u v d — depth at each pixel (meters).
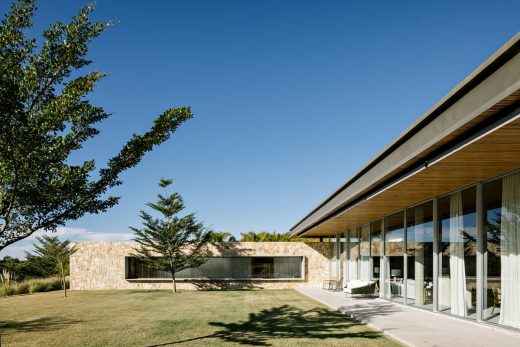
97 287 25.92
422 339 8.14
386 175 9.26
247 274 26.73
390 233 15.86
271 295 20.64
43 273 33.03
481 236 9.70
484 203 9.62
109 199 6.59
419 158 7.75
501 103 4.92
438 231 11.86
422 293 12.96
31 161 5.60
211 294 21.58
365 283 17.84
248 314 13.07
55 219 6.21
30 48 5.57
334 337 8.87
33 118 5.64
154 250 25.23
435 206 11.90
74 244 26.22
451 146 6.73
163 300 18.30
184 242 25.48
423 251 12.78
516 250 8.45
